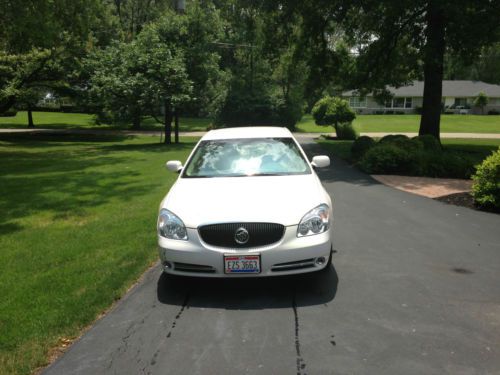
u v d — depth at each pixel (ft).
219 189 15.44
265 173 16.98
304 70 87.66
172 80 79.97
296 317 12.84
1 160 59.26
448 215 25.14
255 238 13.50
